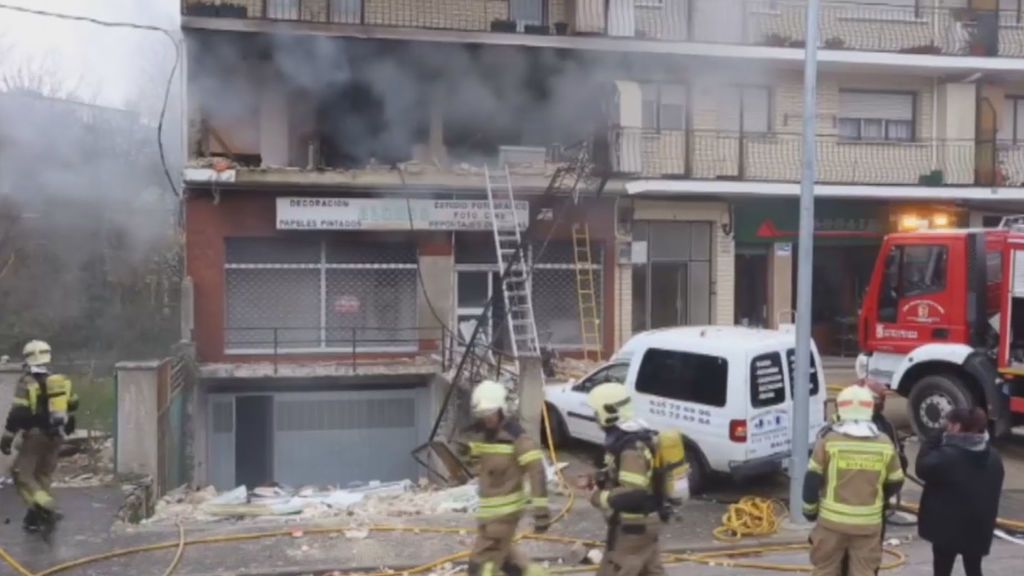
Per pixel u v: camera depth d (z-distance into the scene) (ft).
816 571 20.63
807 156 31.86
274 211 57.88
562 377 53.72
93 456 40.63
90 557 28.09
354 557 28.58
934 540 22.43
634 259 64.08
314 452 56.80
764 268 68.90
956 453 22.12
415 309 60.39
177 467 45.42
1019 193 68.95
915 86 70.59
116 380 37.37
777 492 37.04
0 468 36.96
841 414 20.77
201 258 57.36
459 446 46.91
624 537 19.71
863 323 46.11
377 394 57.47
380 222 58.23
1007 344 40.78
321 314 59.62
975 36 69.26
